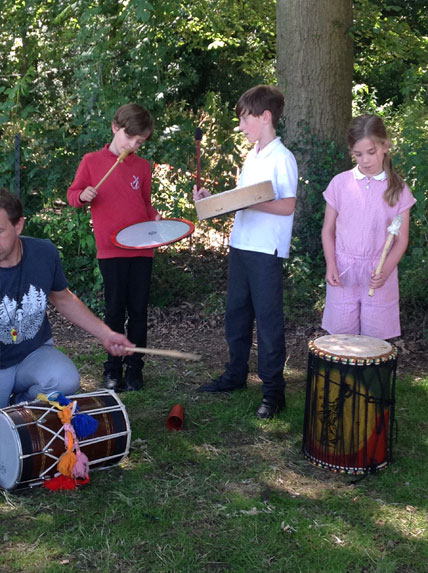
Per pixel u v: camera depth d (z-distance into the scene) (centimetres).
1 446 313
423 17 1617
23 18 669
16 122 639
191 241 734
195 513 304
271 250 395
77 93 626
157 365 498
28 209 646
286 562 270
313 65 704
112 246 429
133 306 443
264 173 394
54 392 326
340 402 335
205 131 656
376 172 371
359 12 963
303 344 554
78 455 309
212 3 1099
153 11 630
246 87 1468
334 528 293
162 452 359
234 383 445
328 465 345
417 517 303
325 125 710
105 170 428
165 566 267
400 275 617
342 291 386
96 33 617
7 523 294
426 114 714
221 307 627
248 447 370
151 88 633
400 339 559
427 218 634
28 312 336
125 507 308
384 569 266
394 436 382
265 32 1338
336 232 387
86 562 269
